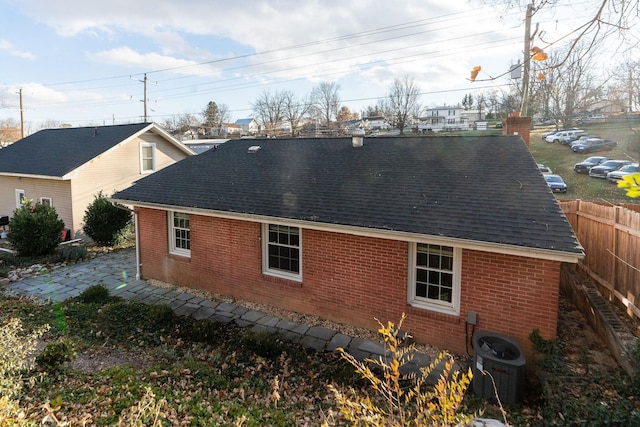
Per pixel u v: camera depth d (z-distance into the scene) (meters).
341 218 7.47
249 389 5.67
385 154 10.41
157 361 6.49
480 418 4.45
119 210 15.56
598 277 8.13
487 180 7.82
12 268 12.37
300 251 8.47
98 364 6.26
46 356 5.64
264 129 76.12
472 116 85.06
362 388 5.79
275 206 8.52
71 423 4.04
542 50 4.89
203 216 9.80
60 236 14.39
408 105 67.44
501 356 5.49
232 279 9.53
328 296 8.16
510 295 6.29
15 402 3.83
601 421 4.23
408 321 7.27
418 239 6.57
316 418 4.89
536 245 5.69
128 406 4.50
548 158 37.84
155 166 20.22
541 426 4.66
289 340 7.43
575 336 6.75
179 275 10.49
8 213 19.22
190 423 4.30
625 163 28.17
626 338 5.67
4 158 20.06
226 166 11.91
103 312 8.52
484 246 6.03
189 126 85.38
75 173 16.14
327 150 11.72
